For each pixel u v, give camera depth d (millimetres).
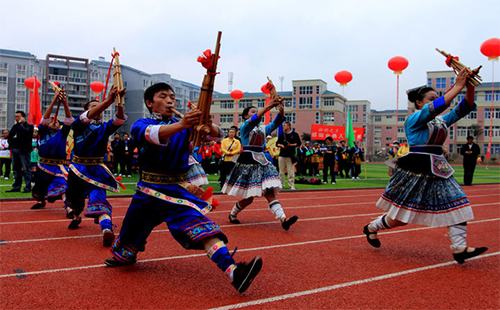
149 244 4758
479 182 17625
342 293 3209
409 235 5609
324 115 66500
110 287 3250
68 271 3650
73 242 4770
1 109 52250
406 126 4348
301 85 66500
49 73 55156
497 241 5316
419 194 4129
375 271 3830
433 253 4590
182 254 4328
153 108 3344
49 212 6875
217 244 3031
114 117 4617
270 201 5816
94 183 4680
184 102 65438
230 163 11266
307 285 3389
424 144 4180
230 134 11555
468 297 3174
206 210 3195
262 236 5379
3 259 4008
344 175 20672
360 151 19016
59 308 2818
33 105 10977
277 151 11797
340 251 4609
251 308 2865
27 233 5227
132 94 58688
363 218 6973
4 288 3189
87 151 4762
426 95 4398
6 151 12969
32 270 3668
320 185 13961
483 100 59312
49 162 6367
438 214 4039
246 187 5906
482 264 4156
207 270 3762
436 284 3480
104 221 4527
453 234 4012
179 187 3281
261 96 64125
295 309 2861
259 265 2908
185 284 3355
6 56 52312
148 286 3289
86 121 4672
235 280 2920
